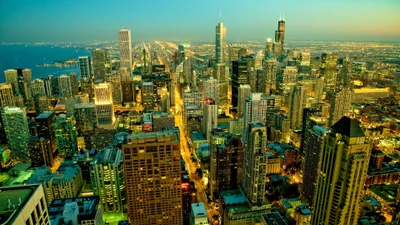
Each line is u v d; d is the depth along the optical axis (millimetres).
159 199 150875
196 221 155875
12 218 40219
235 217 193750
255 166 192000
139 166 143125
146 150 141250
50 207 156500
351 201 123562
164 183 148375
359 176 120250
